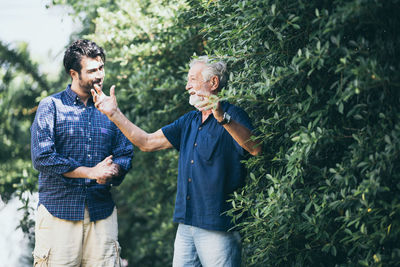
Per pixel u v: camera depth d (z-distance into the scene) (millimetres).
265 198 2551
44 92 4988
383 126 1942
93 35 4145
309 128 2086
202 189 2541
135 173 5418
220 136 2555
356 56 2000
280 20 2203
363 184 1906
